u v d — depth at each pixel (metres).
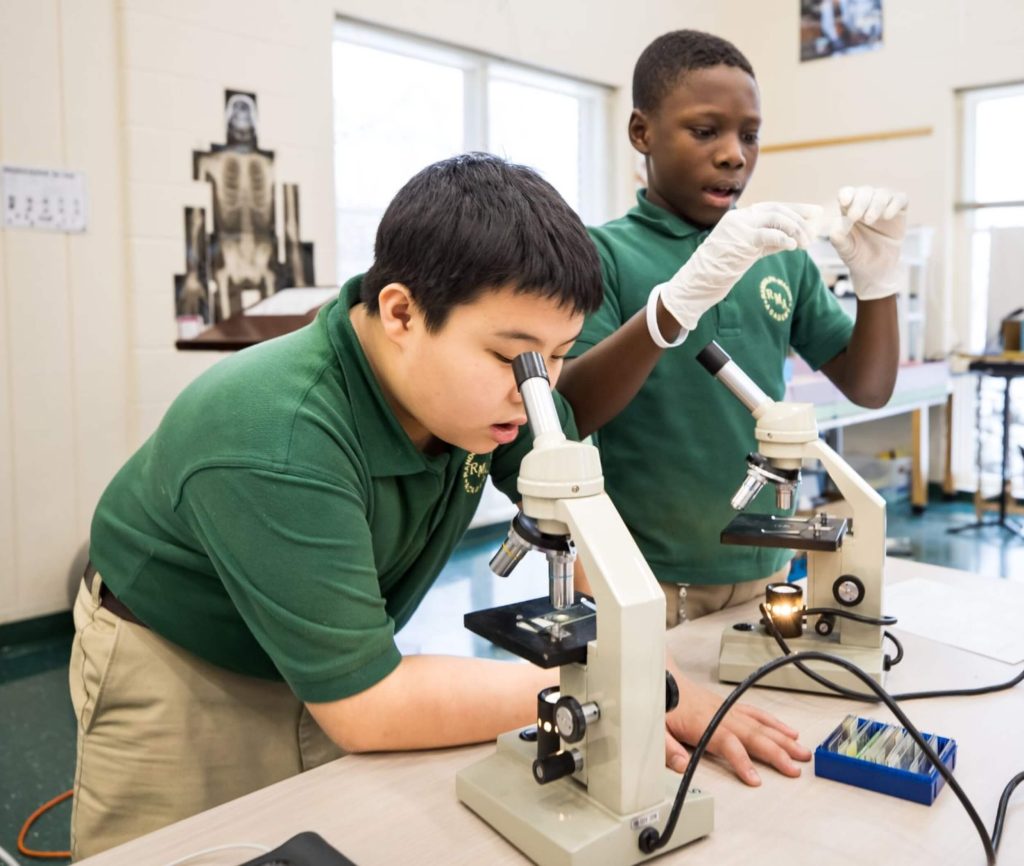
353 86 3.98
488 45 4.24
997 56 4.73
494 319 0.71
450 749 0.86
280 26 3.46
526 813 0.70
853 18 5.17
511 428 0.78
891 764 0.78
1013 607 1.23
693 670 1.06
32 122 2.92
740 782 0.80
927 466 5.22
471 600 3.39
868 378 1.42
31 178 2.93
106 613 1.03
